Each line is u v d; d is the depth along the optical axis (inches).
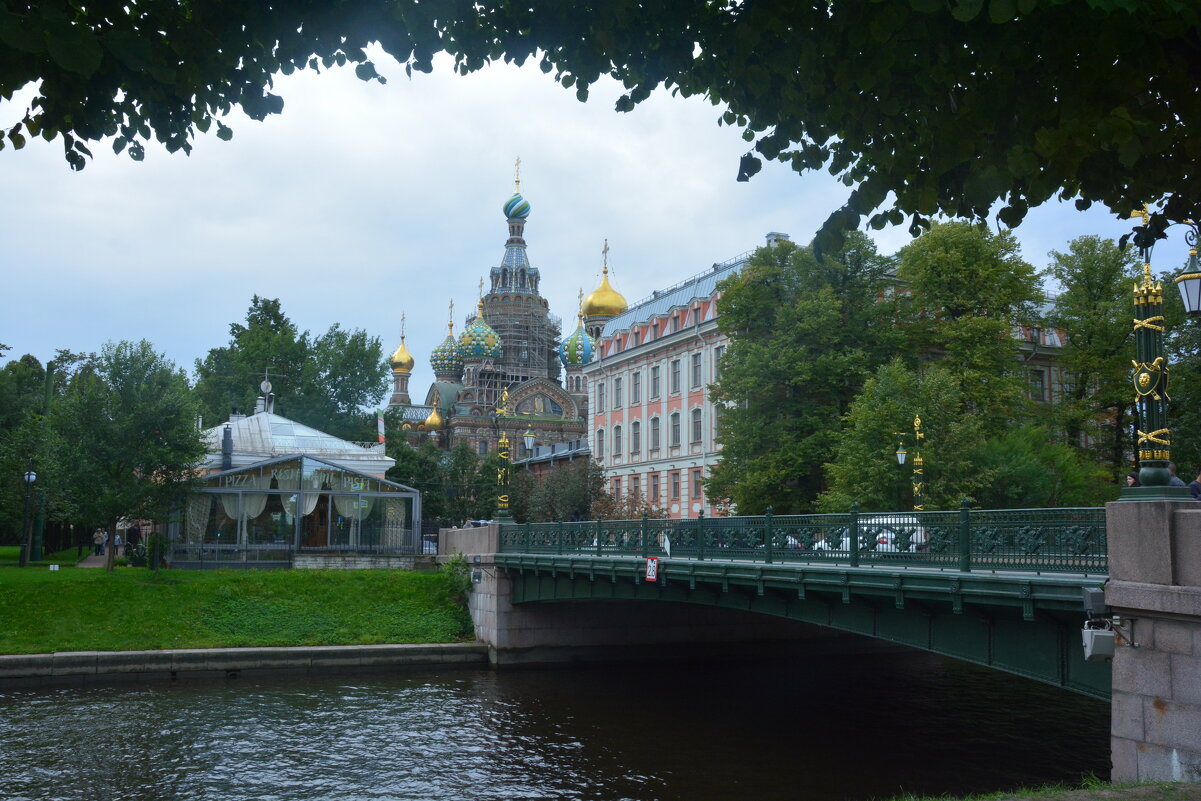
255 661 1299.2
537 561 1243.2
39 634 1272.1
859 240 1691.7
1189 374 1581.0
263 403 2325.3
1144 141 277.6
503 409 4945.9
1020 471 1373.0
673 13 313.1
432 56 310.7
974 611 639.1
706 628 1460.4
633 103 337.4
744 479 1638.8
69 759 854.5
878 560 730.2
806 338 1669.5
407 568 1663.4
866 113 298.8
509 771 818.2
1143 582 459.5
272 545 1699.1
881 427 1402.6
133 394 1539.1
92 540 2511.1
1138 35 245.1
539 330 5620.1
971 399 1619.1
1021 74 273.4
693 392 2460.6
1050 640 592.7
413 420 5600.4
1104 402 1811.0
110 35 234.8
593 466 2687.0
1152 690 454.6
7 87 260.7
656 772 804.0
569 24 312.0
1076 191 330.6
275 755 873.5
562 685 1237.1
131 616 1342.3
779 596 842.8
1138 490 469.4
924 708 1059.3
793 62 294.7
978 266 1672.0
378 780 796.6
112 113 298.7
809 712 1047.0
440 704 1103.6
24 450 1876.2
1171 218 325.4
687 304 2578.7
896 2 256.8
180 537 1712.6
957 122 284.5
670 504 2529.5
